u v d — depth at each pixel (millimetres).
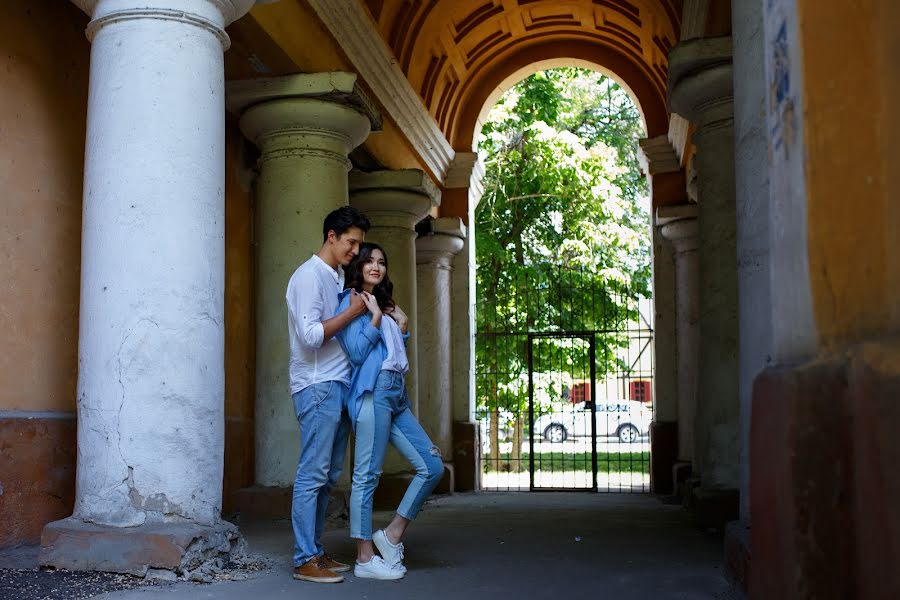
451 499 11539
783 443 1937
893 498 1596
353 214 4812
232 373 8219
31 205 5484
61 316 5699
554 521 7723
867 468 1689
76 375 5816
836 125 1903
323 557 4812
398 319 4871
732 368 7230
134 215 4773
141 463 4633
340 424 4859
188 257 4859
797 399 1894
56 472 5430
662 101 13703
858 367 1734
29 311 5414
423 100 12352
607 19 13188
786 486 1917
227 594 4141
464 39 12812
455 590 4336
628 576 4758
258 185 8172
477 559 5352
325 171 7828
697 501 7062
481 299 19250
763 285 4398
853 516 1749
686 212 12656
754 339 4414
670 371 13711
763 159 4426
